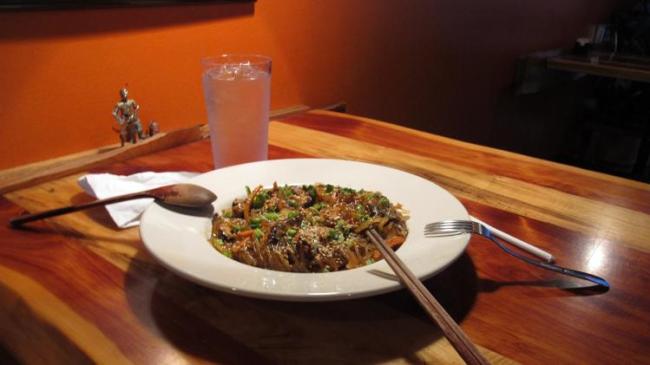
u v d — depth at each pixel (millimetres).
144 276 414
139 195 474
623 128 2314
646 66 1877
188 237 416
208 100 611
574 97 2604
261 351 330
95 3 723
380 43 1341
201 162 680
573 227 513
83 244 464
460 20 1646
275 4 1003
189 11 854
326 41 1162
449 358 324
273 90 1065
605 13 2658
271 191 523
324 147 740
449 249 384
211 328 351
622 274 430
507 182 624
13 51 667
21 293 387
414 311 369
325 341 339
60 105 735
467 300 390
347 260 406
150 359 322
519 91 2092
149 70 830
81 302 378
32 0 657
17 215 521
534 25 2082
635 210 553
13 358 413
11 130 692
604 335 353
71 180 616
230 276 342
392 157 703
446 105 1732
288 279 341
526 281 417
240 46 959
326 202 515
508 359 327
